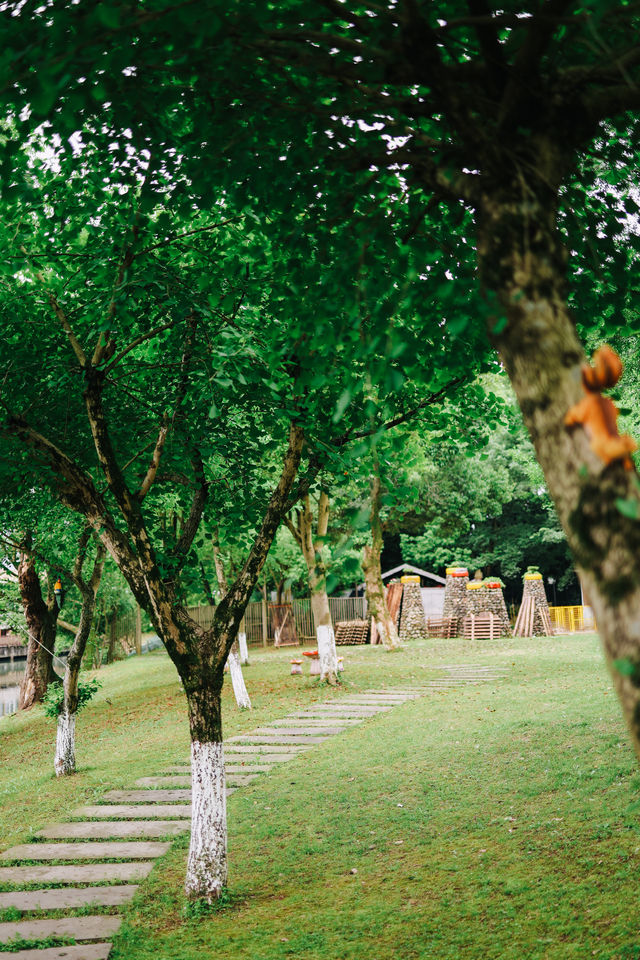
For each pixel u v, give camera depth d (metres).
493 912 6.91
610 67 3.82
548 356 3.12
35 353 10.36
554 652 25.33
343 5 4.84
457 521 40.25
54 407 11.02
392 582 36.78
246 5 4.24
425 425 11.35
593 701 14.52
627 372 12.52
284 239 6.36
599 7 3.10
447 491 38.94
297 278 6.27
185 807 11.66
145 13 3.97
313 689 20.59
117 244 7.81
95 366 8.94
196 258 9.10
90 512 9.29
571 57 4.80
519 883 7.36
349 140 5.59
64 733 14.80
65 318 9.46
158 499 14.41
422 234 5.79
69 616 35.59
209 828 8.44
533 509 47.25
